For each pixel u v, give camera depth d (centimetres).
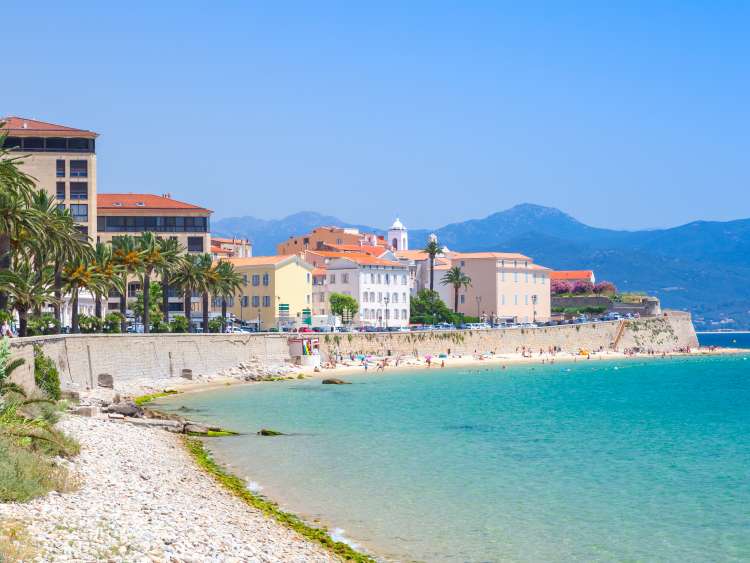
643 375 17788
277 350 16525
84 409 7994
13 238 8988
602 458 7294
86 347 10906
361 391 13175
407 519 5009
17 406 5300
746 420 10162
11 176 7981
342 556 4078
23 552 2925
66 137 17225
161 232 19425
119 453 5856
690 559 4422
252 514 4722
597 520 5144
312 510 5122
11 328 11488
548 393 13575
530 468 6744
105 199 19638
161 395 11738
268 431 8131
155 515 3994
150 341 12850
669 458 7338
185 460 6256
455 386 14462
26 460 4116
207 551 3478
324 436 8144
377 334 18938
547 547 4562
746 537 4819
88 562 2973
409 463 6800
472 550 4450
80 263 11569
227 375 14562
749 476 6519
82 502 3944
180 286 15512
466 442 8025
